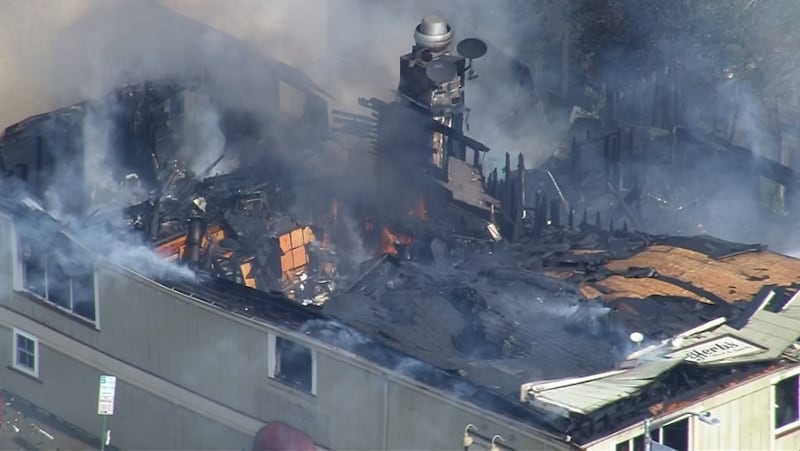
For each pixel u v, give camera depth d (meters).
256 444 124.19
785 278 135.25
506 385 115.94
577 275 136.12
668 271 136.75
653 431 113.12
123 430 138.75
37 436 141.88
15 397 146.88
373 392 119.44
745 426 118.06
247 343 126.81
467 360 120.25
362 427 120.88
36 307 142.88
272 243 149.38
